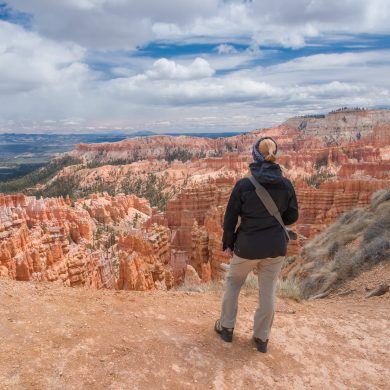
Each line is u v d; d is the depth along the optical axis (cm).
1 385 420
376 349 645
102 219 10044
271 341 621
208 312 690
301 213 7138
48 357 479
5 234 2828
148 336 565
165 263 4044
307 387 523
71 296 677
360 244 1579
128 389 451
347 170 11762
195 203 7550
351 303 938
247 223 542
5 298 623
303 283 1403
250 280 930
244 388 499
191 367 515
